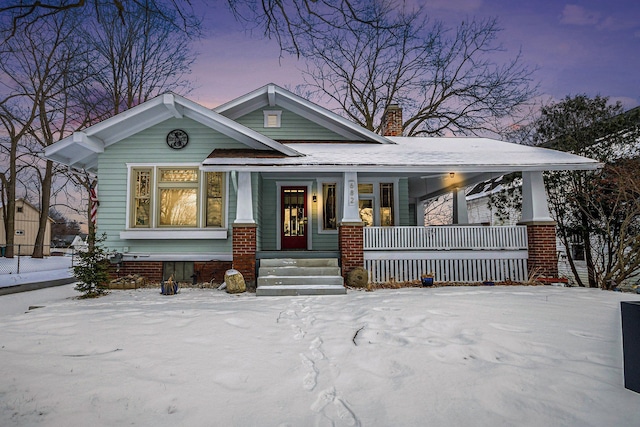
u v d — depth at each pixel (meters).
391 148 12.13
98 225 10.94
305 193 13.31
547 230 10.41
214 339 4.61
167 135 11.23
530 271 10.46
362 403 2.95
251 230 9.98
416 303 6.71
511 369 3.57
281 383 3.31
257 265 10.19
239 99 12.28
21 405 2.79
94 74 22.09
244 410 2.80
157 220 11.02
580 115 13.30
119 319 5.68
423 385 3.26
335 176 13.12
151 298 8.30
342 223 10.29
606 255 12.49
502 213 16.50
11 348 4.18
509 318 5.51
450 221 26.81
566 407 2.85
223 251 10.98
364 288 9.55
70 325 5.29
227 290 9.14
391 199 13.43
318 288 8.78
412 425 2.62
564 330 4.89
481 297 7.39
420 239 10.56
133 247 10.92
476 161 10.37
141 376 3.37
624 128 12.19
